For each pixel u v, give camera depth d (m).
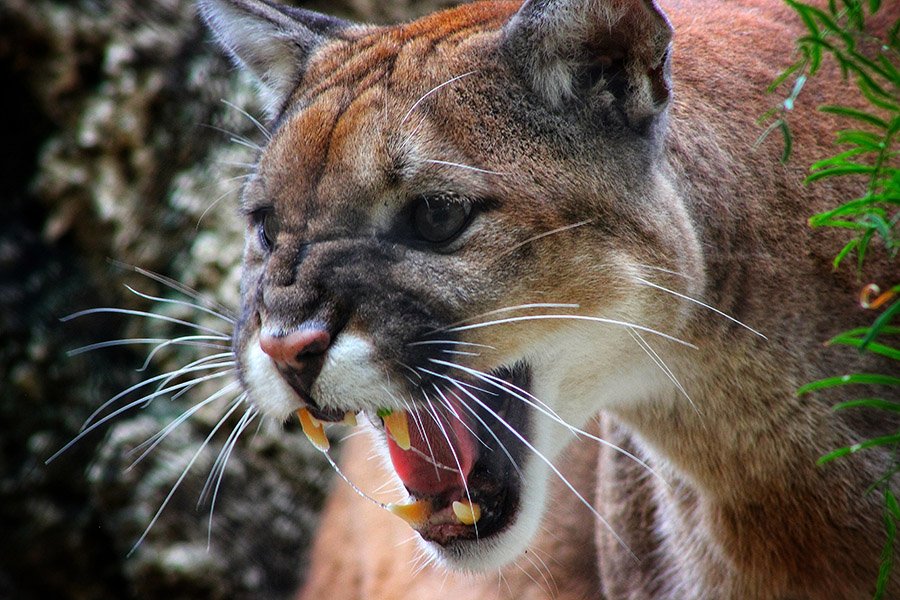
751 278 6.58
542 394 6.45
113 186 12.56
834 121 6.89
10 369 12.27
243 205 6.94
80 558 12.30
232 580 12.08
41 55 12.56
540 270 6.10
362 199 6.07
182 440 12.27
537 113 6.24
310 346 5.91
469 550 6.62
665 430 6.91
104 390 12.42
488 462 6.62
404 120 6.12
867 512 6.50
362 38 7.06
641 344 6.45
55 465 12.24
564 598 9.38
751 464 6.72
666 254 6.29
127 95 12.59
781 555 6.89
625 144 6.32
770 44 7.16
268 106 7.80
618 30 6.20
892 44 6.21
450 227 6.07
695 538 7.40
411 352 5.97
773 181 6.71
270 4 7.50
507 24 6.30
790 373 6.55
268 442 12.48
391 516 10.59
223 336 7.44
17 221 12.69
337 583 11.30
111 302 12.48
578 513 9.33
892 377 6.32
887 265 6.55
